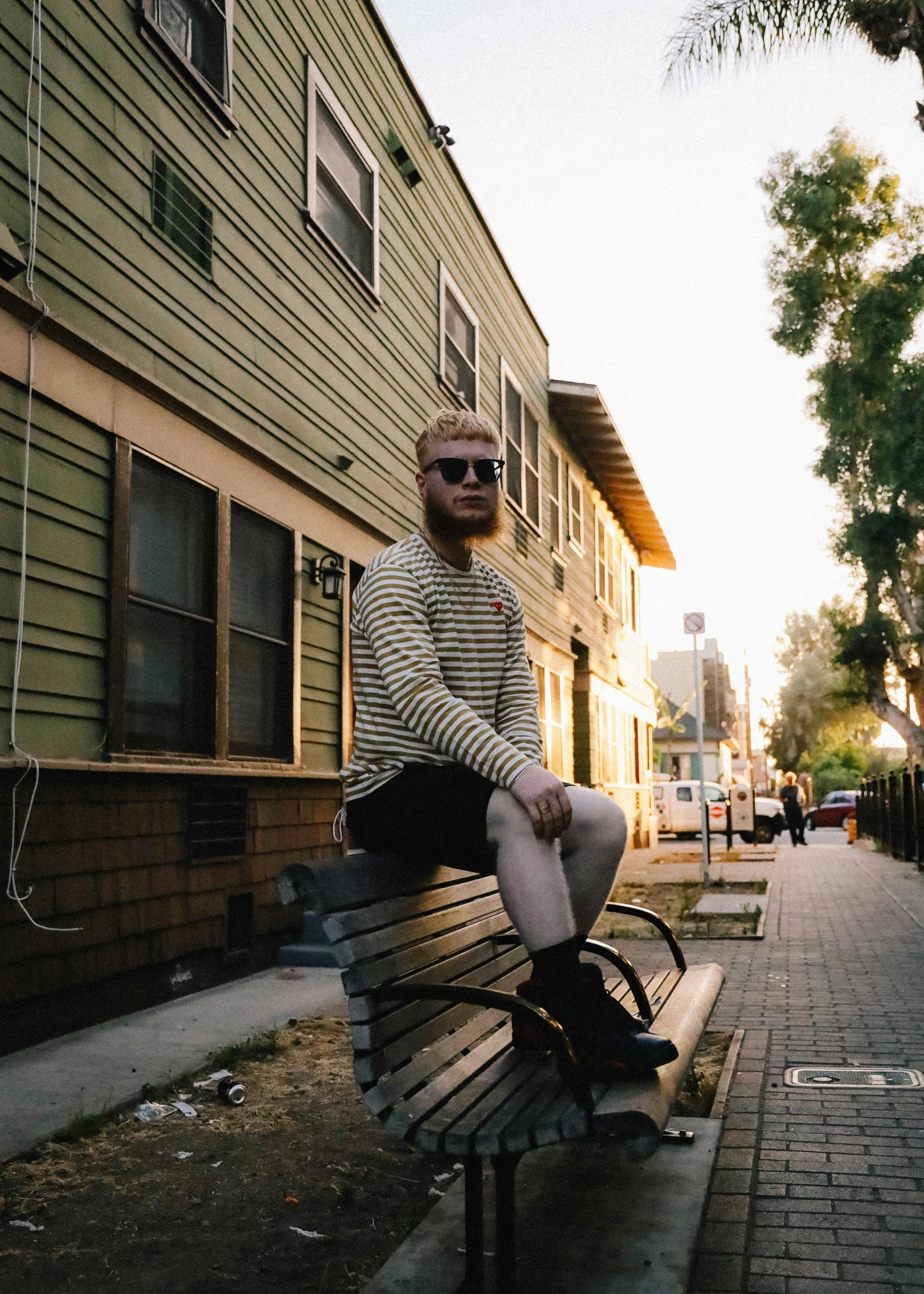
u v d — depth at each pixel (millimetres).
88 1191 3334
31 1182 3402
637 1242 2799
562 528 18266
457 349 12836
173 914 6352
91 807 5602
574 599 19156
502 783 2463
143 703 6273
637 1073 2508
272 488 7945
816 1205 3137
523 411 15727
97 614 5766
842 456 31703
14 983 4965
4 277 5031
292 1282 2729
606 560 22750
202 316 6980
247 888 7309
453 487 2861
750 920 9766
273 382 8000
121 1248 2930
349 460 9273
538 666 16438
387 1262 2762
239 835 7223
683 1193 3139
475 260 13625
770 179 32844
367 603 2729
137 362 6188
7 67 5156
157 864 6211
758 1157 3541
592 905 2797
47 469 5379
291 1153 3684
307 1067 4777
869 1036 5258
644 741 27766
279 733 8109
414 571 2775
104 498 5871
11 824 4965
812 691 82812
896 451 30828
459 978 2979
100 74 5957
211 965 6797
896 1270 2711
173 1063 4789
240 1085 4297
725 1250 2824
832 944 8406
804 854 21469
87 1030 5484
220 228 7281
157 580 6445
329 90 9203
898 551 31969
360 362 9758
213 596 7020
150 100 6477
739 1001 6168
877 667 32969
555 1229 2904
